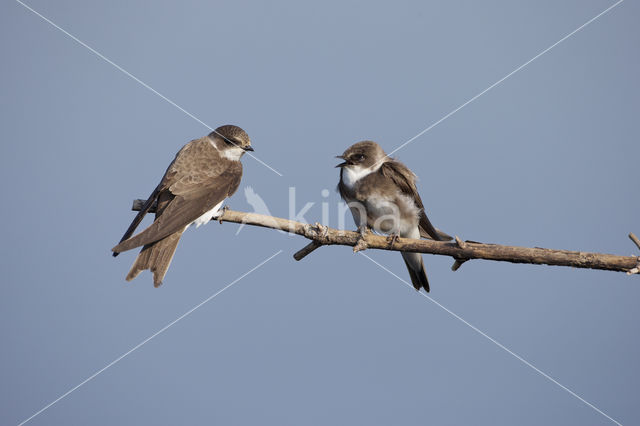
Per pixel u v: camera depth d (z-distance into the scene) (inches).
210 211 398.9
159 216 382.3
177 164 424.2
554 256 314.3
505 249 321.7
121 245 349.4
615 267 304.5
